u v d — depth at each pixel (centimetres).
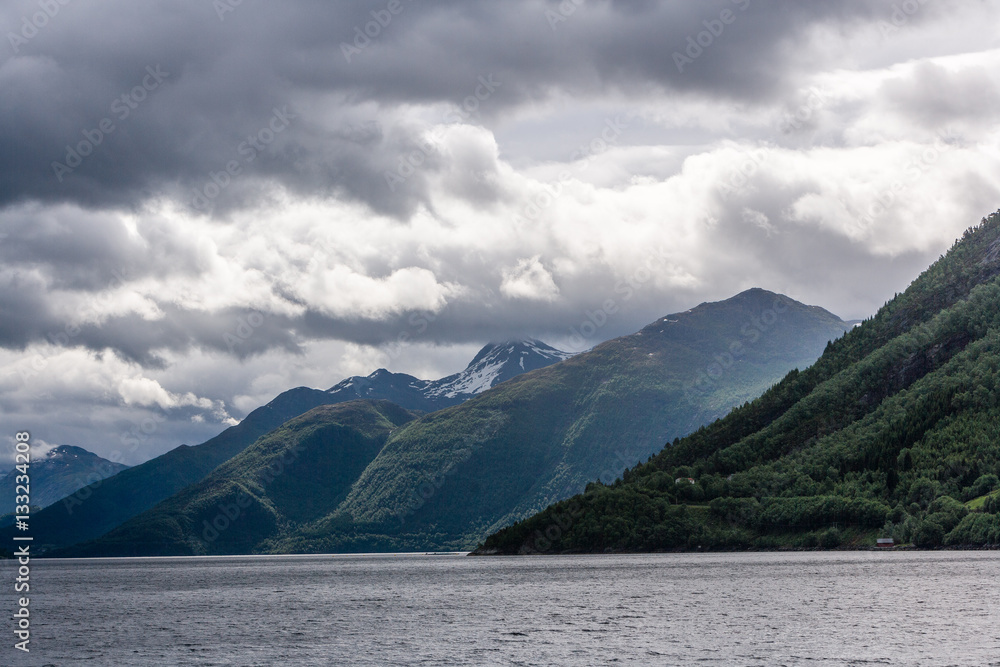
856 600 16150
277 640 13375
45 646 13275
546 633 13362
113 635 14412
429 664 10988
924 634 12200
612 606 16812
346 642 12988
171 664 11488
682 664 10600
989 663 10231
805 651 11200
